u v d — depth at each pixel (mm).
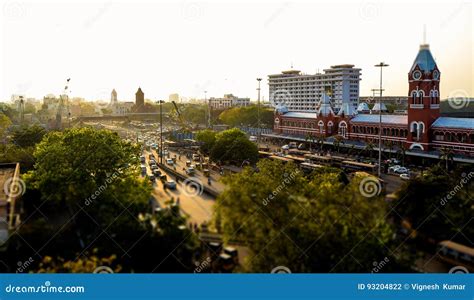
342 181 82125
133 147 103562
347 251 46594
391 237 49625
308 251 47219
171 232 49656
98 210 57312
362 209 49188
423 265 54594
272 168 78312
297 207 50375
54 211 73500
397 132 145500
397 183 101500
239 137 121812
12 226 55812
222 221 51812
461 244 56062
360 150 147375
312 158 134625
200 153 152125
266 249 47594
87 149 85688
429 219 56844
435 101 134250
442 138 131000
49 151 82750
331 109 173875
